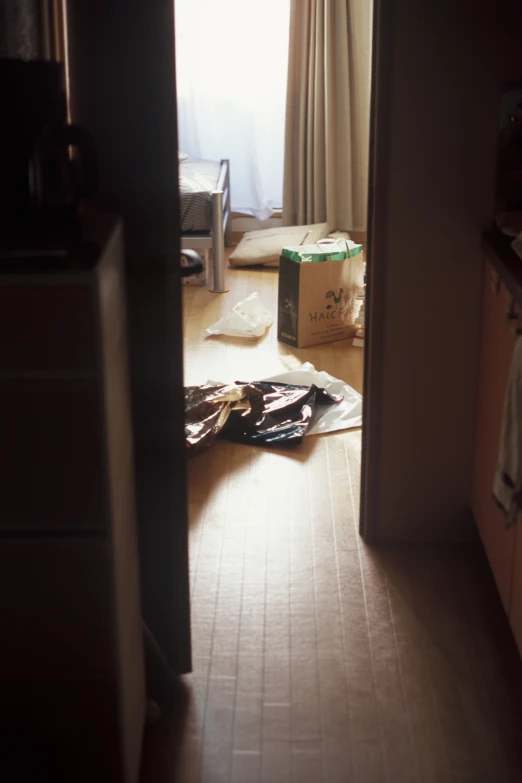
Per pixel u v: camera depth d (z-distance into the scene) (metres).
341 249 4.21
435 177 2.46
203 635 2.37
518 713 2.10
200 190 4.85
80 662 1.64
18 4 1.91
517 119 2.39
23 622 1.62
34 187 1.54
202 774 1.93
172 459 2.03
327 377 3.79
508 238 2.43
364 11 5.14
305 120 5.38
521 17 2.33
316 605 2.49
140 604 2.05
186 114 5.61
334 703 2.13
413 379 2.63
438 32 2.35
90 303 1.44
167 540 2.10
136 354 1.98
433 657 2.28
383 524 2.77
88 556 1.58
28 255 1.47
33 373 1.48
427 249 2.52
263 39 5.43
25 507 1.56
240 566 2.66
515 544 2.12
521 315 2.04
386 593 2.54
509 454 1.96
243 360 4.09
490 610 2.46
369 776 1.92
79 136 1.69
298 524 2.88
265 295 4.95
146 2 1.81
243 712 2.11
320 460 3.28
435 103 2.40
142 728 2.01
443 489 2.74
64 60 2.01
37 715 1.68
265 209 5.80
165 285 1.93
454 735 2.03
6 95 1.57
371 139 2.49
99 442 1.52
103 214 1.81
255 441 3.39
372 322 2.58
